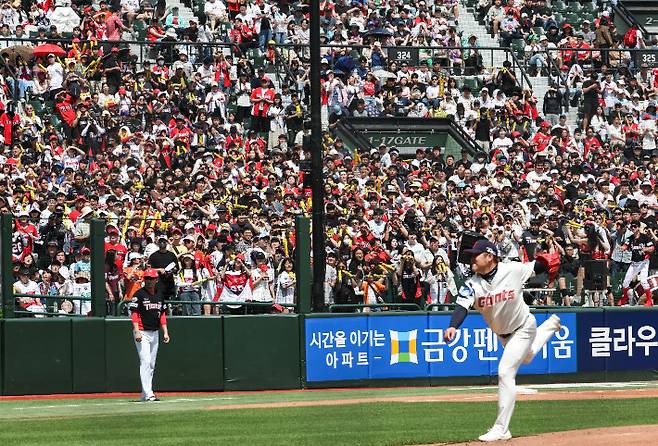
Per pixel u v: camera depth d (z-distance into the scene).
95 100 61.94
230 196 54.84
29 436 27.83
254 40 70.94
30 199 51.47
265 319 42.72
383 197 56.69
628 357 45.66
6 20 67.31
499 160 66.00
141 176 55.50
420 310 44.94
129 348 41.91
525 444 23.78
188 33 69.31
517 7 81.31
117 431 28.58
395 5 77.06
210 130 61.94
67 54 64.75
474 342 44.56
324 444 25.47
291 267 47.09
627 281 52.31
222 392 42.19
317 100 43.41
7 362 40.97
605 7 85.62
